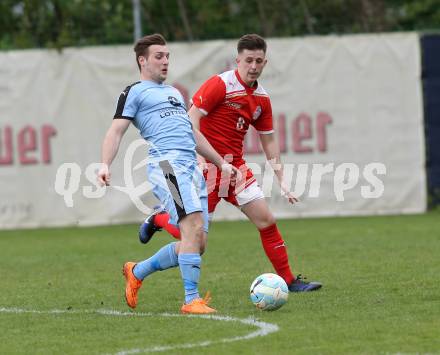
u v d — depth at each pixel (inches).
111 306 1202.6
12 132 2544.3
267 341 937.5
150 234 1223.5
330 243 1929.1
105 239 2213.3
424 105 2625.5
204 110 1273.4
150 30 3120.1
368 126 2600.9
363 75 2596.0
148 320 1080.2
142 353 896.3
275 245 1291.8
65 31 2783.0
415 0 3604.8
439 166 2640.3
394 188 2615.7
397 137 2608.3
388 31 3216.0
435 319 1035.3
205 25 3132.4
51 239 2256.4
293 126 2586.1
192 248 1119.0
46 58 2546.8
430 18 3577.8
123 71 2556.6
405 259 1604.3
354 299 1188.5
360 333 965.8
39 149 2551.7
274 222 1296.8
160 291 1326.3
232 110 1284.4
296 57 2583.7
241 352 891.4
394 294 1220.5
